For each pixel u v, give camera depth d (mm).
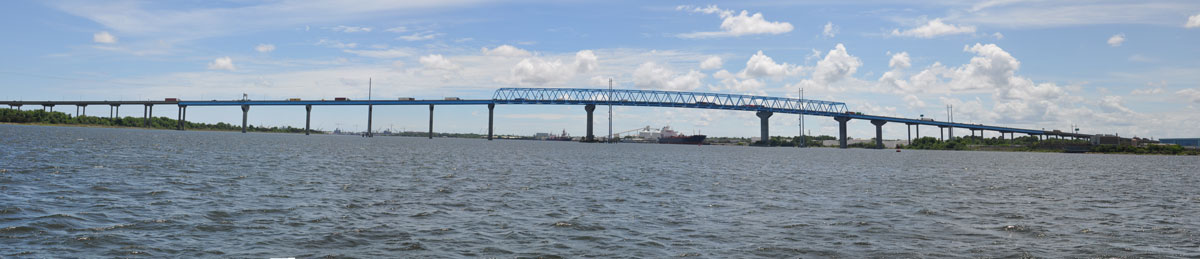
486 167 73438
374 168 66312
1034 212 36625
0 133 152000
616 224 29562
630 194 43906
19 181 40844
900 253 23828
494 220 30047
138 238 23750
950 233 28406
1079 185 60688
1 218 26328
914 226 30344
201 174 50750
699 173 70062
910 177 70438
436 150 144000
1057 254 24094
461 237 25594
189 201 33750
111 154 76188
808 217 33000
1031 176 76688
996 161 142500
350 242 24125
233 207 32094
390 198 38219
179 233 24922
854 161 125188
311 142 194875
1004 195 48094
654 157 124938
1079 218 34062
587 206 36312
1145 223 32531
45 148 85812
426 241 24625
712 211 35031
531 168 73312
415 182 49781
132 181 43125
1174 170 101625
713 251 23750
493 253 22812
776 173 73188
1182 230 30188
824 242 25812
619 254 23016
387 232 26281
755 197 43281
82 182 41500
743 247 24562
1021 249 24891
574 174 63750
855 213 34969
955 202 42031
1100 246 25703
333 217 29734
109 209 30016
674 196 43156
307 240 24297
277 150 109062
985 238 27188
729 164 97125
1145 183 65500
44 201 31844
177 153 84500
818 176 68812
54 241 22766
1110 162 143250
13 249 21328
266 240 24109
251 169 58438
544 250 23422
